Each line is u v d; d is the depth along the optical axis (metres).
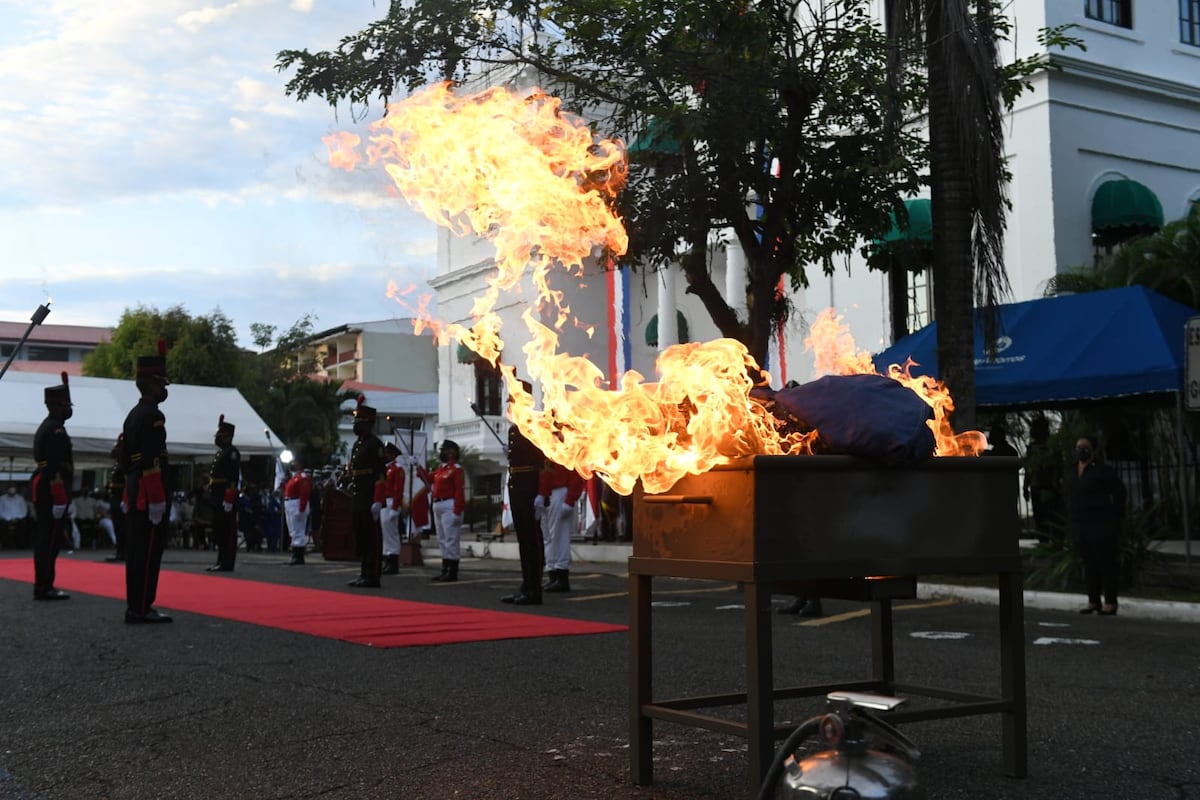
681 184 12.14
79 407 26.20
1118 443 15.25
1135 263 16.03
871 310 21.11
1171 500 14.76
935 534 3.94
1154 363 12.42
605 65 12.41
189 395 27.83
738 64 11.79
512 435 11.32
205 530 27.56
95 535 27.73
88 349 76.75
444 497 14.62
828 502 3.71
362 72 11.92
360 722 5.20
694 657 7.27
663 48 12.05
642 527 4.08
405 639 8.06
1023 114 19.22
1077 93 19.20
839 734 2.74
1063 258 18.77
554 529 12.95
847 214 13.03
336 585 13.74
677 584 14.11
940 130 12.96
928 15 12.64
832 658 7.34
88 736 4.94
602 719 5.27
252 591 12.55
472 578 15.34
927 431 3.83
